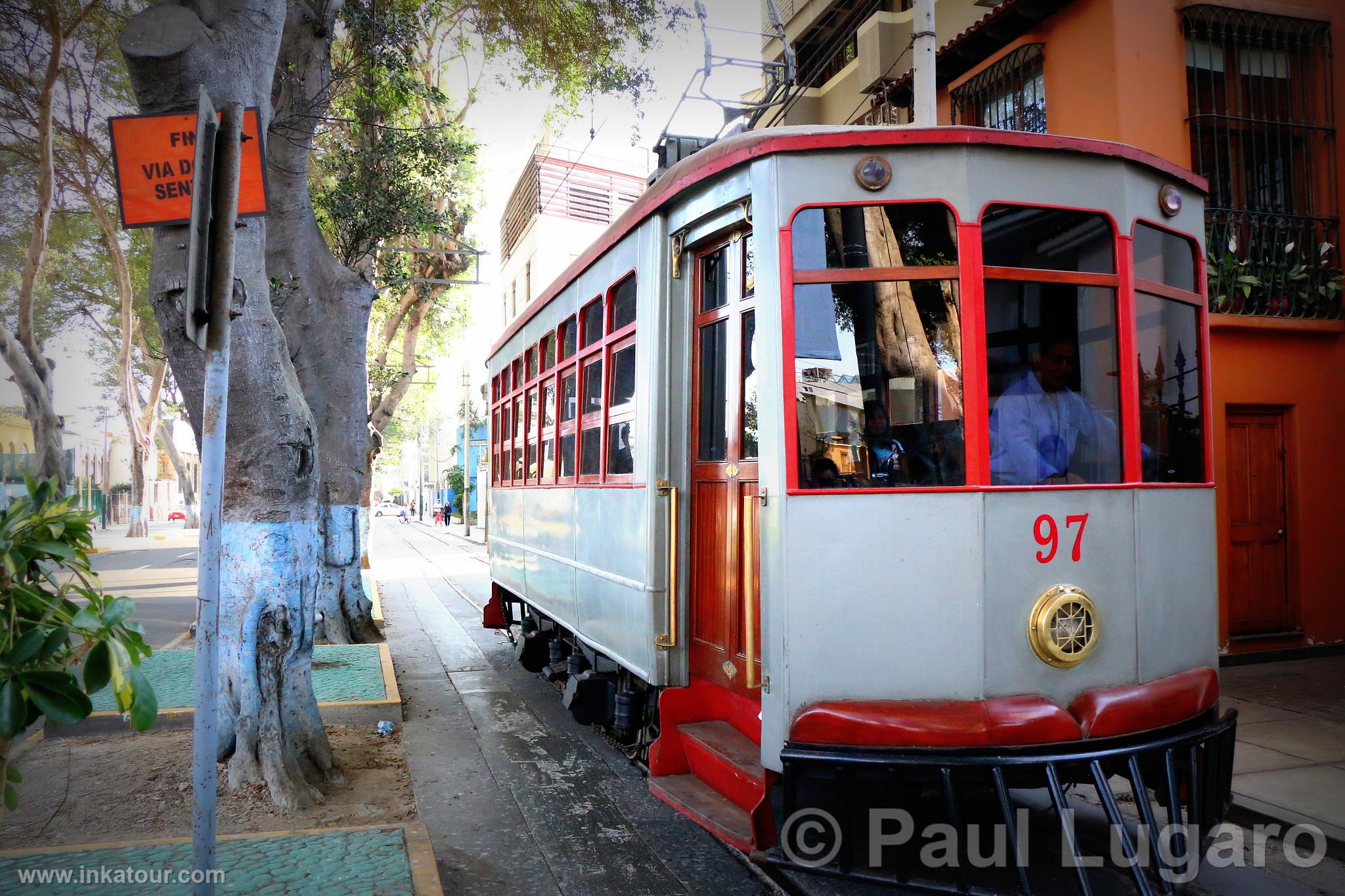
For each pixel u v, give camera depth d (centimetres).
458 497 5156
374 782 554
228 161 310
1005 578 360
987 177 378
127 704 266
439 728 712
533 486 816
